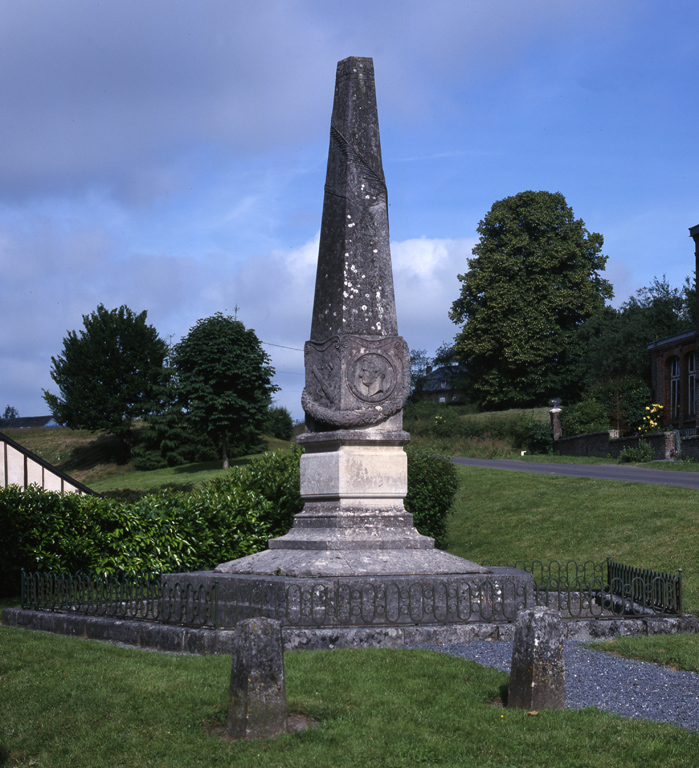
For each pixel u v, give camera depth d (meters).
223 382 44.62
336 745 5.13
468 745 5.12
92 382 52.22
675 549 14.48
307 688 6.20
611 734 5.31
